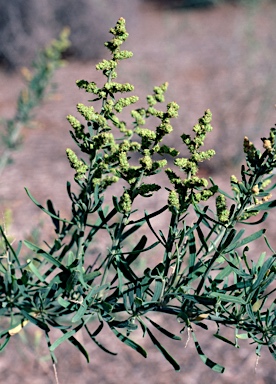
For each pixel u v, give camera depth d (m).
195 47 10.92
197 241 3.85
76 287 1.23
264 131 6.55
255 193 1.06
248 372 3.45
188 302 1.15
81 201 1.20
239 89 8.04
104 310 1.14
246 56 9.76
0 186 5.17
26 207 4.86
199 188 1.11
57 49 3.12
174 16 14.21
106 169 1.16
